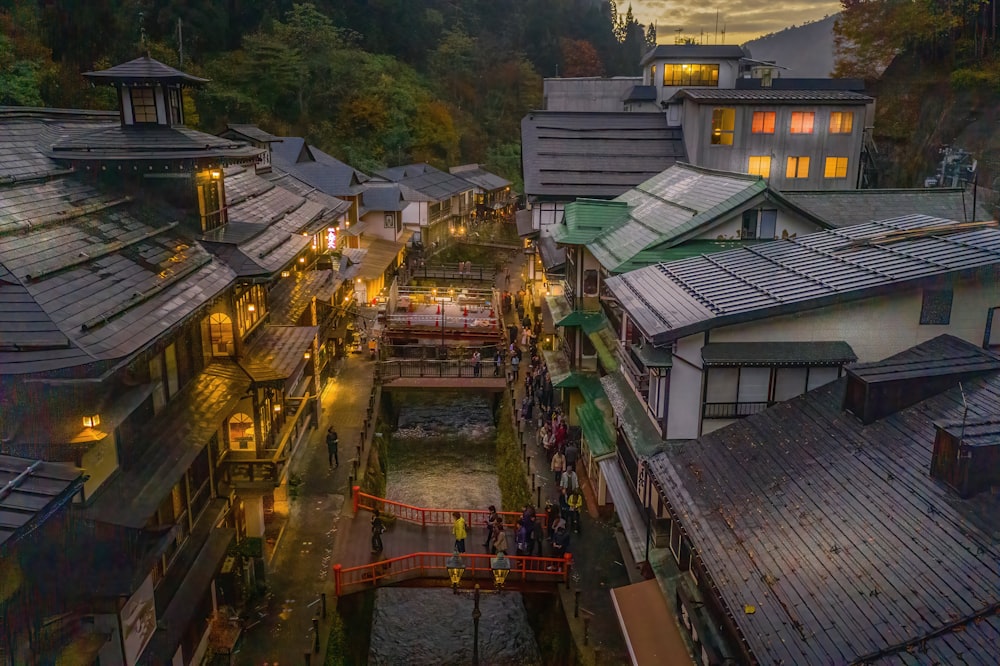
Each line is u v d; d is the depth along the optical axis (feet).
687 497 49.26
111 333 39.37
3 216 44.78
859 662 31.48
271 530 74.54
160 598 47.44
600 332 88.48
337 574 65.46
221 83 219.00
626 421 64.54
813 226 78.95
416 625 74.95
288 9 261.03
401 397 136.36
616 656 58.13
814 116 149.18
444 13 350.23
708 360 53.78
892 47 168.96
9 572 31.30
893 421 47.42
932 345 54.49
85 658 36.04
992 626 30.83
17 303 37.35
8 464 32.83
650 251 77.71
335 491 84.89
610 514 80.59
